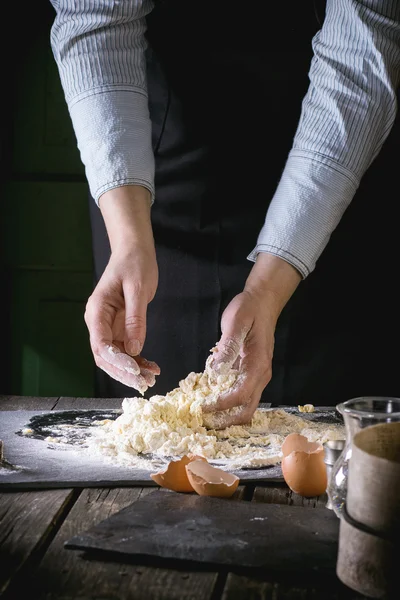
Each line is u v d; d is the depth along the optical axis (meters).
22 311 2.74
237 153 1.97
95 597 0.83
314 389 2.06
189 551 0.90
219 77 1.94
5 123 2.62
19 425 1.50
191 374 1.54
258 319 1.52
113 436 1.39
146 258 1.54
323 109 1.60
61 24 1.71
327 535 0.95
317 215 1.57
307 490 1.12
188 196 2.00
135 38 1.71
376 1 1.59
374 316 2.03
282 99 1.93
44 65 2.60
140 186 1.62
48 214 2.67
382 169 1.95
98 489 1.16
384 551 0.80
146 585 0.86
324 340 2.04
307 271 1.59
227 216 2.00
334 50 1.62
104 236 2.08
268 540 0.94
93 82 1.65
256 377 1.49
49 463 1.26
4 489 1.15
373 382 2.06
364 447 0.87
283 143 1.95
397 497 0.80
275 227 1.58
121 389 2.11
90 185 1.65
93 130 1.63
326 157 1.57
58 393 2.78
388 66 1.58
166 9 1.92
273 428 1.51
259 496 1.14
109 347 1.45
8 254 2.70
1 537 0.98
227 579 0.87
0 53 2.57
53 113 2.62
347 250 2.00
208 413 1.47
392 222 1.99
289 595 0.84
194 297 2.04
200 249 2.02
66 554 0.93
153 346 2.09
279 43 1.91
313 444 1.22
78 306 2.73
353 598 0.84
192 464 1.12
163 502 1.06
